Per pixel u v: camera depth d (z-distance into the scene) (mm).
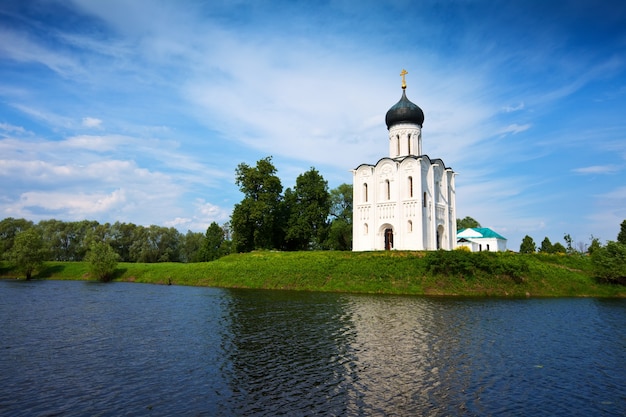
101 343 26141
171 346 25234
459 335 27719
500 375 19641
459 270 52281
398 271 54875
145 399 16703
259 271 64500
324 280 57094
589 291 51844
